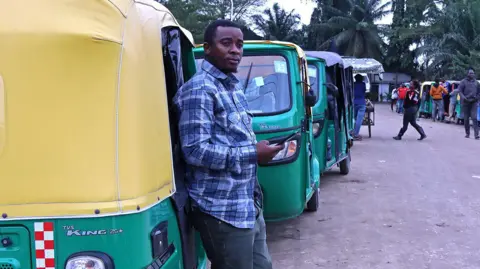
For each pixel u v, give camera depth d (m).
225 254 2.65
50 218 1.94
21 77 1.92
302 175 5.10
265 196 4.71
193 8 39.16
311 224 6.16
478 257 5.01
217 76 2.64
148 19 2.31
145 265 2.05
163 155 2.30
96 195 1.93
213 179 2.58
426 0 46.09
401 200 7.30
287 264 4.85
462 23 39.19
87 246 1.95
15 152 1.93
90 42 1.92
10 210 1.94
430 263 4.85
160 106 2.30
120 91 1.95
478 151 12.20
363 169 9.86
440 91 21.81
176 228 2.53
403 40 46.56
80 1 1.94
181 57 3.33
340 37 49.09
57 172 1.93
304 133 5.12
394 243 5.44
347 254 5.11
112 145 1.94
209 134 2.52
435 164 10.30
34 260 1.96
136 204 1.97
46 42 1.92
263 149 2.74
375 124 20.94
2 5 1.94
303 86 5.21
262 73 5.16
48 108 1.93
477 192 7.76
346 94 9.38
